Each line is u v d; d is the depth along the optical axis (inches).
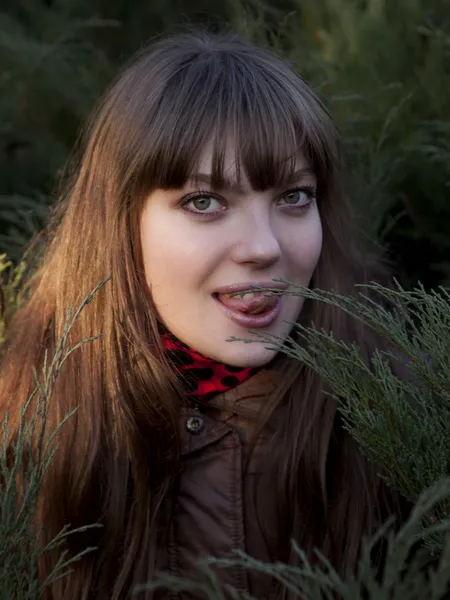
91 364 56.7
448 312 42.4
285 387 54.1
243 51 55.0
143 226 51.9
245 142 48.1
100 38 127.6
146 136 51.1
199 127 48.8
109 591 53.7
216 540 53.0
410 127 88.3
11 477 43.9
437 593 32.4
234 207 49.0
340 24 96.3
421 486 41.3
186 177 48.7
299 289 51.0
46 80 112.3
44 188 106.7
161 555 54.2
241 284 48.7
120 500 54.6
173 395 54.1
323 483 53.7
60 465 55.8
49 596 54.6
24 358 61.2
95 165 56.8
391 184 86.3
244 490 54.2
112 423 56.1
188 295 50.1
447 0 92.1
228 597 52.3
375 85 90.4
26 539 44.1
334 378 43.0
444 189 85.8
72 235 58.6
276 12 97.2
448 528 38.1
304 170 50.8
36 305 63.2
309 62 92.5
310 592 35.2
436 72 88.0
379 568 53.8
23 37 120.6
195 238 49.0
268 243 47.9
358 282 64.0
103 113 57.4
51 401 57.7
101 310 56.2
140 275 53.9
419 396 43.1
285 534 53.9
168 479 54.1
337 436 56.3
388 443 41.2
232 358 50.1
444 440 41.4
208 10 119.3
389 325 43.3
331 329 57.8
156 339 54.1
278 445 54.7
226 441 54.4
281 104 50.6
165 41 58.7
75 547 54.3
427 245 88.3
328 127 54.7
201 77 51.6
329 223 59.5
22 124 114.0
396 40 92.7
